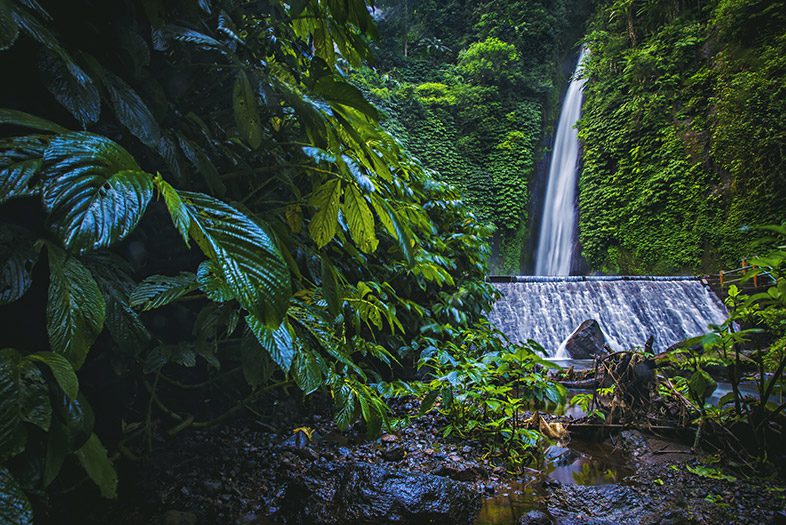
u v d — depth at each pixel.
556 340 6.70
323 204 1.51
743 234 10.40
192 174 1.66
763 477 1.87
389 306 2.37
